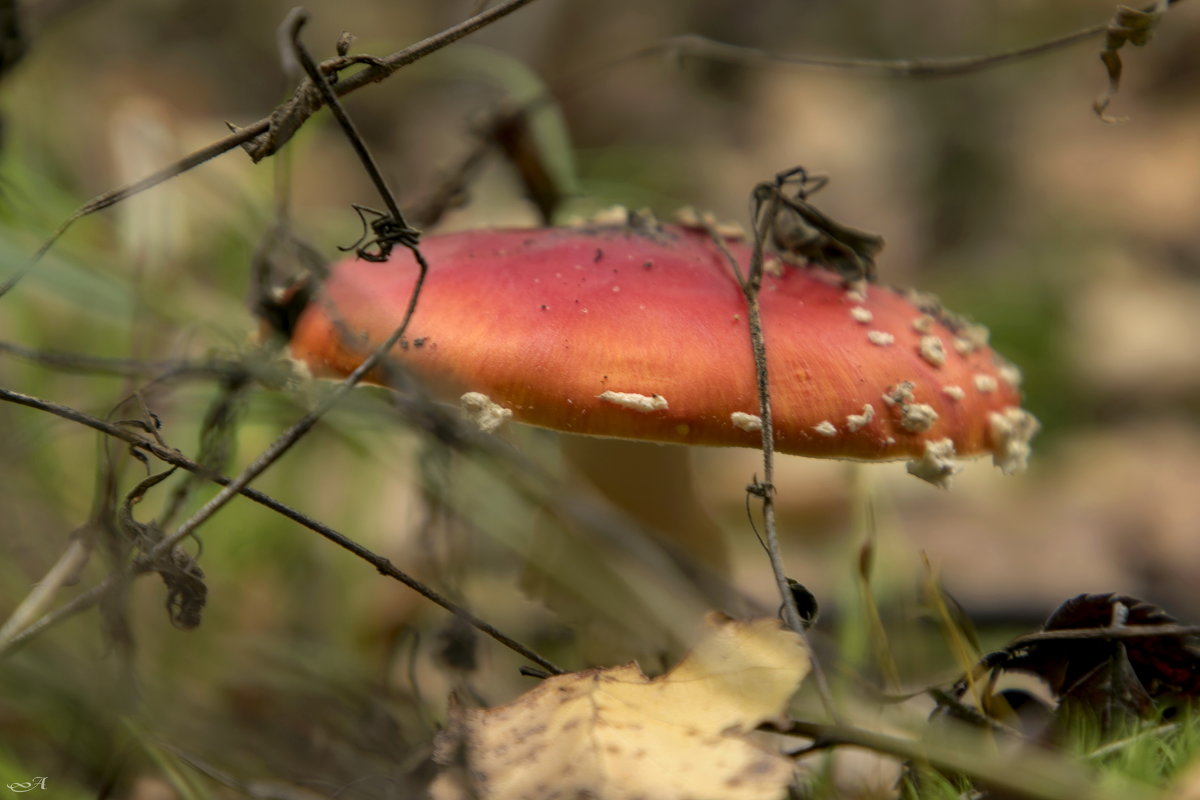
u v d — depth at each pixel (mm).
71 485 619
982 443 551
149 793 550
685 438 530
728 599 584
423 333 537
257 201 658
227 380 550
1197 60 1390
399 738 562
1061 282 1116
